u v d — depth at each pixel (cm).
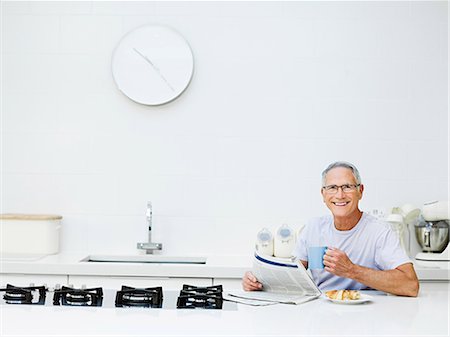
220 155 362
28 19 364
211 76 363
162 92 361
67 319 175
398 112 364
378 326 175
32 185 363
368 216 272
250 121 363
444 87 365
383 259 257
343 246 269
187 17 364
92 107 364
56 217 347
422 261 334
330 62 364
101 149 363
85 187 363
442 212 342
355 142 363
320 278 269
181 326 169
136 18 365
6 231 340
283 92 363
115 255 351
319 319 184
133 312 187
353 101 364
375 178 363
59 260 321
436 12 365
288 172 362
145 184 362
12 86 364
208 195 362
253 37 364
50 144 364
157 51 361
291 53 364
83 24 365
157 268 310
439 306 209
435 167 364
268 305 207
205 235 361
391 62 365
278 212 361
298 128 363
